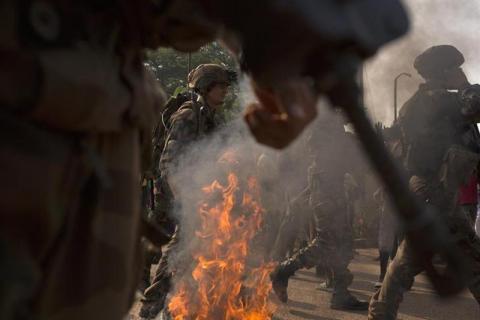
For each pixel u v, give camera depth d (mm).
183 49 1281
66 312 1080
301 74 956
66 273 1084
